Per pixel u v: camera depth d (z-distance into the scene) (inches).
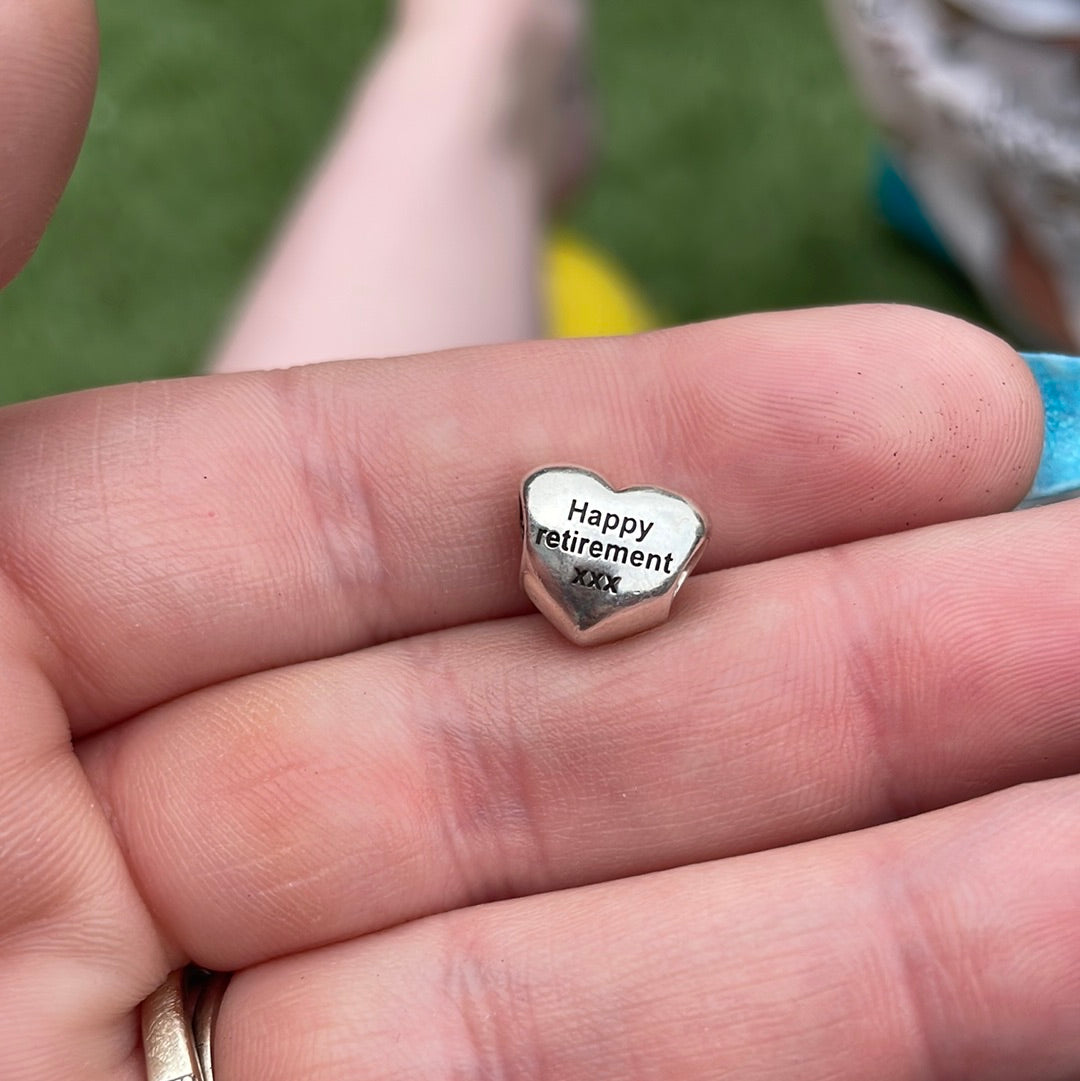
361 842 2.7
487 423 2.9
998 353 2.9
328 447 2.9
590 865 2.8
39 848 2.5
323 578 2.9
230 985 2.8
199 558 2.8
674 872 2.7
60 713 2.7
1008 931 2.4
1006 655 2.7
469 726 2.8
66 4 2.3
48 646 2.7
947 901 2.5
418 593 3.0
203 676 2.9
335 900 2.7
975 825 2.5
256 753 2.7
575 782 2.8
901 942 2.5
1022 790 2.5
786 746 2.7
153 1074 2.6
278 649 2.9
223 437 2.9
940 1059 2.5
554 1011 2.6
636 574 2.8
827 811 2.8
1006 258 5.0
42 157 2.4
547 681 2.8
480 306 4.5
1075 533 2.7
